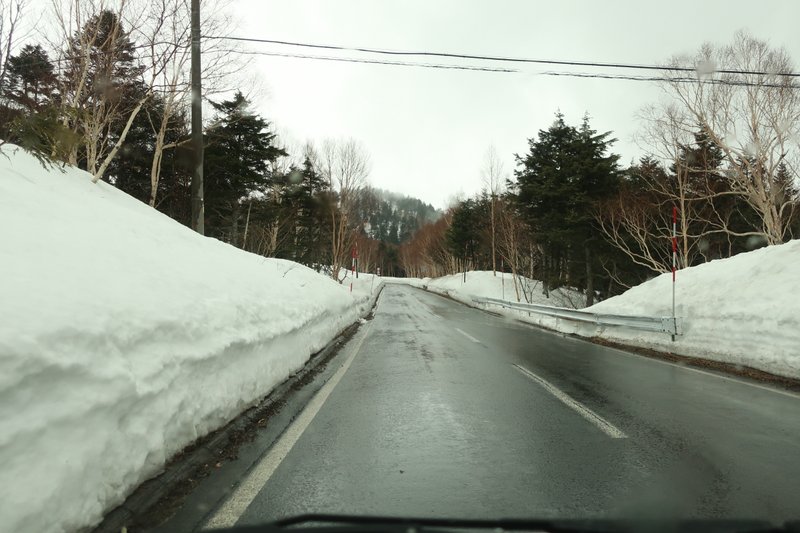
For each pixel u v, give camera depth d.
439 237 63.53
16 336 2.60
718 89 20.11
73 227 5.60
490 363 8.92
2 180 5.95
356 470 3.88
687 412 5.62
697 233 26.59
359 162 30.34
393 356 9.70
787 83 18.31
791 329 7.66
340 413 5.56
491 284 39.66
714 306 9.81
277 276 10.95
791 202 21.19
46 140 6.22
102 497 2.84
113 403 3.04
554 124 32.97
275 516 3.08
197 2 11.77
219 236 30.78
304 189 35.84
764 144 19.44
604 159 27.28
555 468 3.93
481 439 4.66
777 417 5.42
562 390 6.74
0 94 7.70
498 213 37.84
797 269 8.74
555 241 28.67
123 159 21.28
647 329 11.25
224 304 5.91
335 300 13.91
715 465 4.00
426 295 40.97
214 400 4.55
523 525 2.28
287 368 7.07
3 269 3.47
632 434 4.81
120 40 11.96
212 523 2.98
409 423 5.18
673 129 21.97
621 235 27.48
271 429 4.96
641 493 3.46
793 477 3.75
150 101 16.53
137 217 8.41
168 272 5.95
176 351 4.10
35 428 2.46
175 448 3.82
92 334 3.17
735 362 8.54
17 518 2.21
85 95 11.76
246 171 25.58
